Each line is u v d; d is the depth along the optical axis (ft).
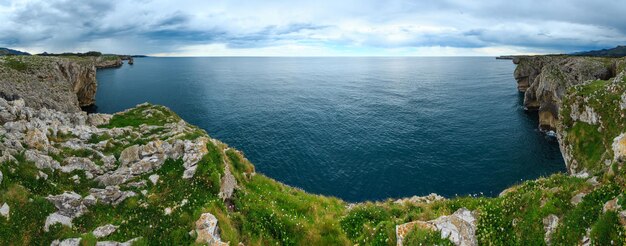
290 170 161.27
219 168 72.59
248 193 74.33
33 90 221.87
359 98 385.09
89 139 92.84
